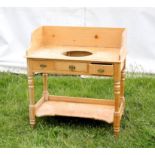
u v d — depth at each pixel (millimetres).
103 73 4426
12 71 6773
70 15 6488
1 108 5324
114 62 4359
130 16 6328
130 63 6480
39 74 6504
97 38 5039
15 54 6746
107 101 5086
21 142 4531
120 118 4742
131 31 6387
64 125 4914
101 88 5930
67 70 4512
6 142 4523
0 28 6668
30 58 4555
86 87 5949
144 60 6465
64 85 6082
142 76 6332
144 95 5652
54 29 5109
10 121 5000
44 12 6535
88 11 6426
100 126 4891
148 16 6301
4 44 6746
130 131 4754
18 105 5410
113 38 4988
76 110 4922
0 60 6793
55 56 4582
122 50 4508
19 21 6625
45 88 5227
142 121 4977
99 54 4688
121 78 5031
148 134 4625
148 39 6387
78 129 4816
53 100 5250
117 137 4602
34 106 4777
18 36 6695
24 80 6320
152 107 5348
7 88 5930
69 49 4965
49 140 4547
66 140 4566
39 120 5035
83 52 4910
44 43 5160
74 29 5074
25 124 4918
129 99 5613
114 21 6391
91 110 4918
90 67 4441
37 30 4906
